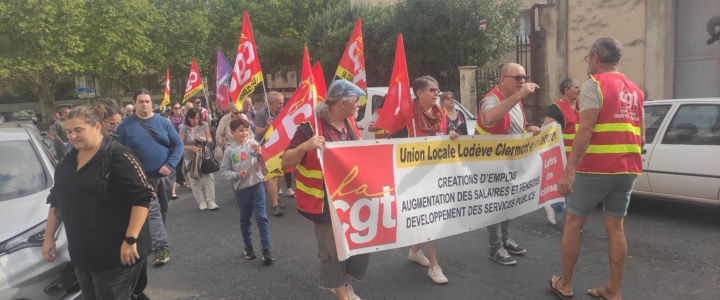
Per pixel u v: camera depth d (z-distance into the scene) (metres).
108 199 3.11
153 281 5.07
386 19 15.67
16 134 5.03
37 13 24.77
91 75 28.80
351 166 3.53
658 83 10.73
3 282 3.40
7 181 4.43
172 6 31.59
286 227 6.77
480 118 4.46
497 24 13.95
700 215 6.35
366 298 4.32
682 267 4.72
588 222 6.21
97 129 3.13
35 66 25.17
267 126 7.32
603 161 3.71
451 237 5.86
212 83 36.28
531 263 4.96
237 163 5.36
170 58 31.08
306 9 26.97
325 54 17.55
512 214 4.53
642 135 3.93
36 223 3.86
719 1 10.22
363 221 3.61
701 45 10.57
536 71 13.35
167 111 13.75
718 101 5.88
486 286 4.47
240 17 28.38
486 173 4.31
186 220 7.48
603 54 3.84
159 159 5.41
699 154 5.83
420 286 4.54
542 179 4.77
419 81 4.43
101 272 3.17
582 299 4.09
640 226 6.00
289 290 4.68
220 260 5.59
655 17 10.62
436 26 14.14
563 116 5.61
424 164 3.93
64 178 3.13
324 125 3.62
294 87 23.50
